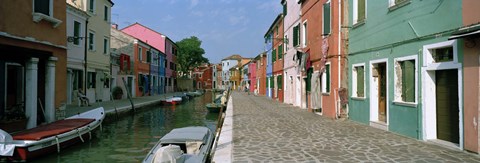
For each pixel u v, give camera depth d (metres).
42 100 11.86
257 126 10.80
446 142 7.26
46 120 11.70
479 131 6.16
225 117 13.71
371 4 10.28
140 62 33.38
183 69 62.78
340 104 12.55
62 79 12.66
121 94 27.19
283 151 6.88
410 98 8.34
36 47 11.01
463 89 6.55
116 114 17.61
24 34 10.43
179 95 37.31
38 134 9.03
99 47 23.20
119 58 28.36
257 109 17.94
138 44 32.66
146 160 6.44
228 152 6.80
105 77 24.38
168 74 47.66
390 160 6.00
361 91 11.18
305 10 17.55
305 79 18.42
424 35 7.65
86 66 20.80
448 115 7.31
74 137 10.44
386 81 9.42
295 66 20.67
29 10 10.67
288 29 23.17
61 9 12.59
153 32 43.91
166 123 17.61
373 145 7.39
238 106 20.36
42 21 11.34
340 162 5.91
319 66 14.70
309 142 7.86
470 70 6.34
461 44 6.58
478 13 6.03
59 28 12.45
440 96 7.56
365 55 10.75
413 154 6.45
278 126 10.75
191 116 21.44
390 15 9.14
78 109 17.00
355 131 9.47
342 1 12.38
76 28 19.59
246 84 64.88
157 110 25.09
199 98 44.62
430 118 7.71
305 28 18.14
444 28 6.99
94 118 12.48
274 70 30.27
